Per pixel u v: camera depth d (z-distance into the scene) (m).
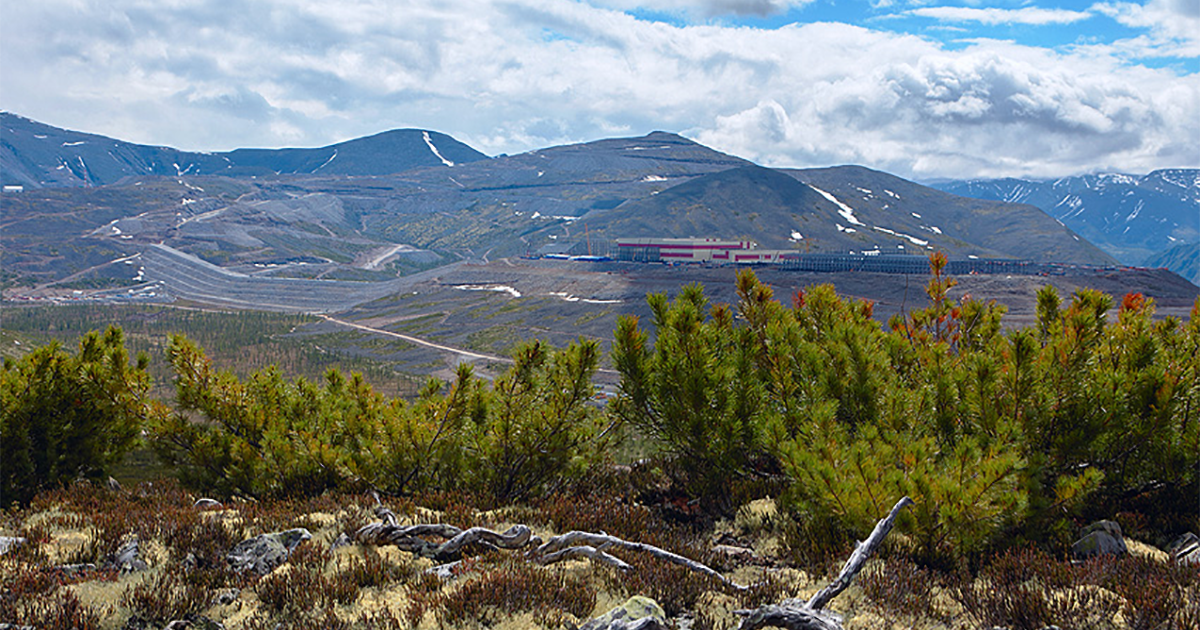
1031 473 6.69
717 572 6.71
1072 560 6.43
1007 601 5.27
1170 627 4.77
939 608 5.50
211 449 11.27
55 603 5.75
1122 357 8.12
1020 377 7.50
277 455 10.78
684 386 8.93
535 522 8.43
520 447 10.20
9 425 11.71
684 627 5.34
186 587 6.21
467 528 8.07
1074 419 7.39
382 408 11.33
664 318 9.69
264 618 5.79
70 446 12.41
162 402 11.76
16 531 8.36
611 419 10.86
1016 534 6.80
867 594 5.81
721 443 8.84
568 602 5.74
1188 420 7.28
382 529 7.64
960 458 6.68
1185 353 8.17
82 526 8.59
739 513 8.79
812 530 7.27
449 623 5.43
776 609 5.33
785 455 7.60
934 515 6.49
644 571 6.31
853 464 6.76
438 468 10.56
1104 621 4.99
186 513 8.76
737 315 10.59
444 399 10.95
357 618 5.64
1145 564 5.93
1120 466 7.66
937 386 8.08
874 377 8.56
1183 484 7.36
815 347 8.98
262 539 7.55
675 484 10.19
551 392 10.39
